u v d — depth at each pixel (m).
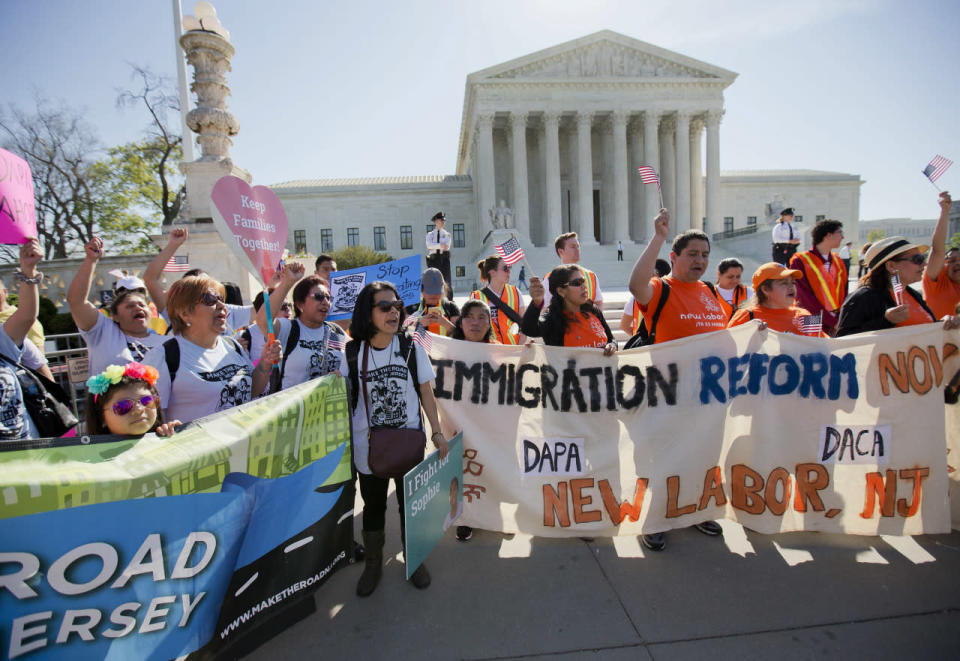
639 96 40.16
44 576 1.61
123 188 31.19
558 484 3.10
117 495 1.75
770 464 3.06
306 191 47.91
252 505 2.16
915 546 2.91
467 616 2.40
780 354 3.12
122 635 1.76
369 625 2.36
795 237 16.55
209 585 2.00
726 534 3.09
